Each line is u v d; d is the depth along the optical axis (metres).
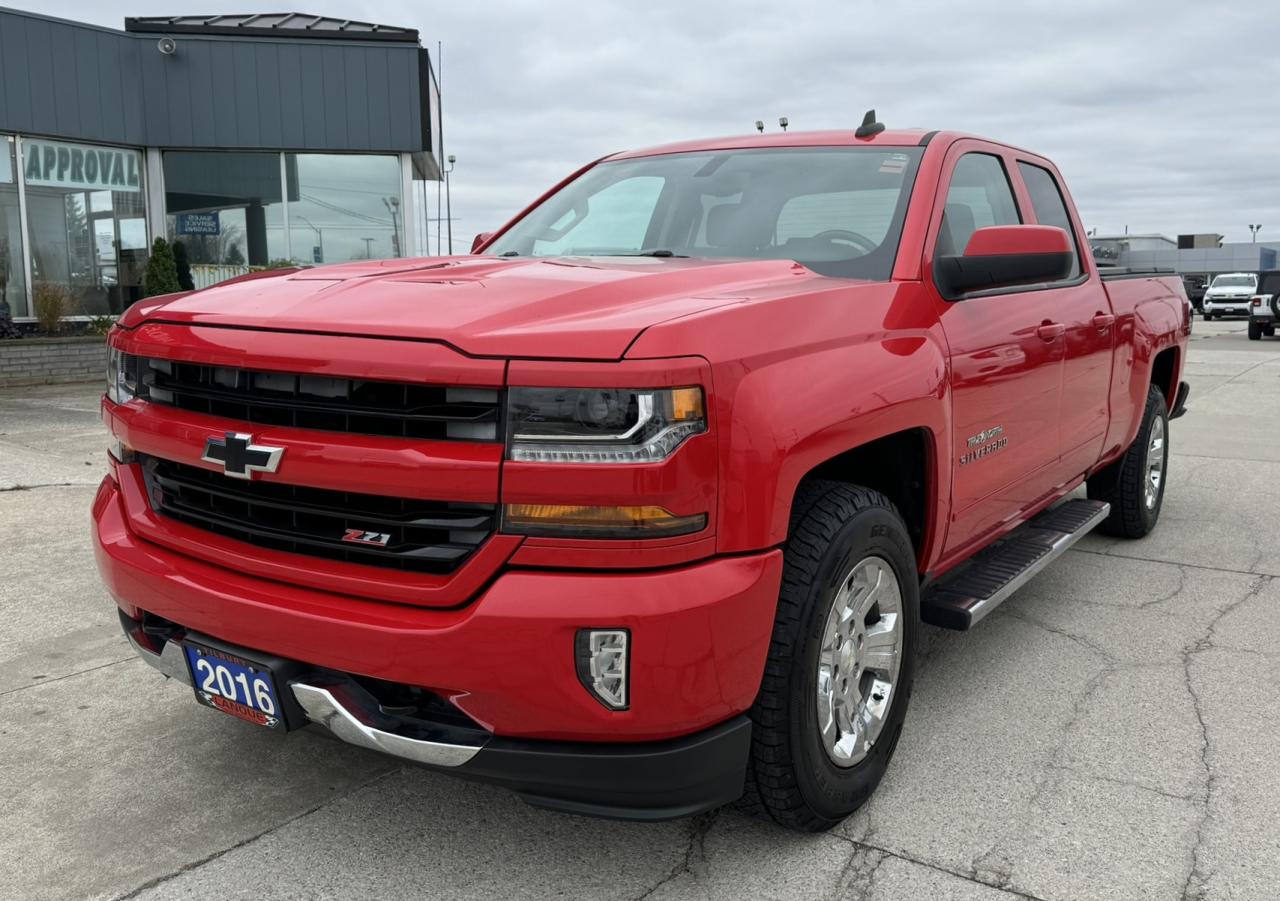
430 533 2.13
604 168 4.02
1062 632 4.04
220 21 15.83
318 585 2.22
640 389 2.00
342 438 2.15
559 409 2.00
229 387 2.33
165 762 2.95
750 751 2.33
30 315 13.77
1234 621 4.16
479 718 2.08
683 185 3.60
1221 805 2.70
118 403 2.68
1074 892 2.32
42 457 7.44
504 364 2.02
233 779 2.86
